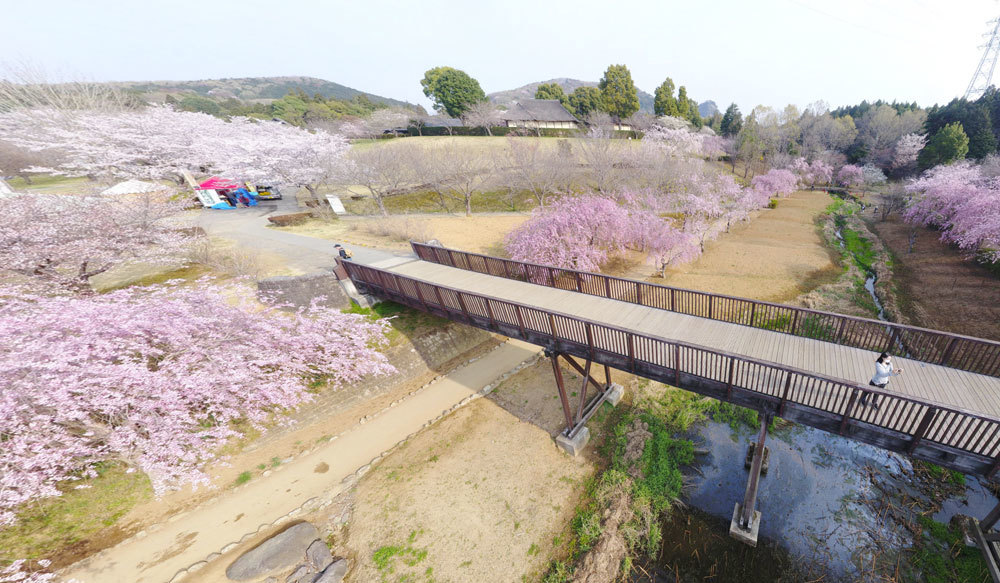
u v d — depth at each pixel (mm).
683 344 8062
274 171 34312
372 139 57969
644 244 24484
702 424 12953
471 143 51062
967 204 24281
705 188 31609
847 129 64000
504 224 30828
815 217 38156
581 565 8664
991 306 17266
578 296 12789
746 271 23141
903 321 17047
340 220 30750
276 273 18266
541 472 11141
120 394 8406
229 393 10641
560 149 40062
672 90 68812
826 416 7215
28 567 7984
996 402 7359
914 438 6441
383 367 14273
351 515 10102
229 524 9805
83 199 15508
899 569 8508
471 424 13008
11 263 11570
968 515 9391
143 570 8617
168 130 34344
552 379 15070
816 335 9734
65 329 8930
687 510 10211
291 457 11773
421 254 17719
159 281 16719
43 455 7578
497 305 10938
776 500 10297
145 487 10156
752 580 8578
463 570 8758
